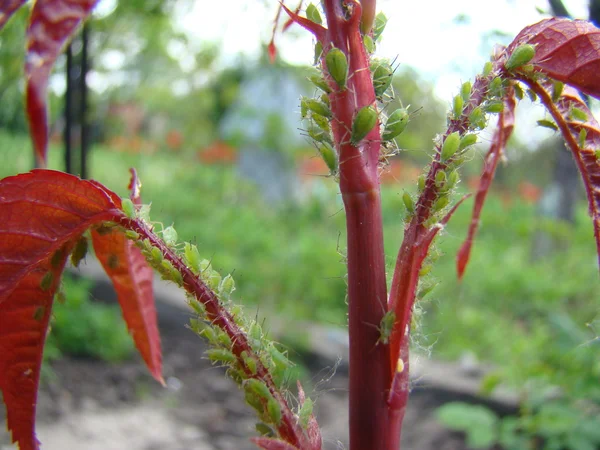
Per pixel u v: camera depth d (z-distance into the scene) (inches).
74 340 14.1
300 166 39.6
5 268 2.1
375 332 2.2
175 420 12.4
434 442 11.9
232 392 14.2
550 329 17.7
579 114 2.5
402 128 2.1
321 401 13.4
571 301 21.3
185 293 2.2
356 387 2.2
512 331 19.1
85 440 10.6
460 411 10.5
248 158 41.2
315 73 2.1
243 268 23.0
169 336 16.8
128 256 2.8
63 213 2.1
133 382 13.6
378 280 2.2
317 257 25.1
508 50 2.4
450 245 25.3
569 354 9.8
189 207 34.6
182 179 41.8
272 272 22.7
